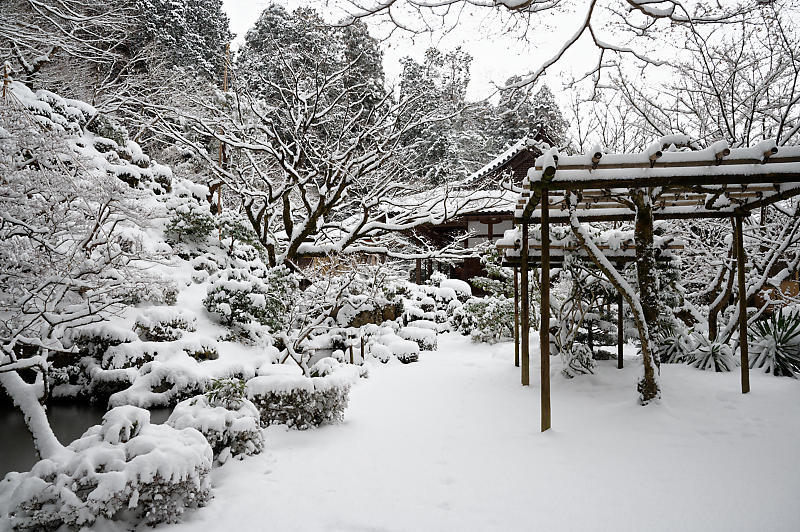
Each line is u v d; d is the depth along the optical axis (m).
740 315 6.36
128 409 3.98
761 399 5.86
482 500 3.67
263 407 5.54
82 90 16.02
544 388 5.27
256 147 11.95
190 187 14.21
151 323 8.38
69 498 3.11
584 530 3.18
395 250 18.50
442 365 9.84
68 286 4.07
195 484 3.55
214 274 10.50
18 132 3.89
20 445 5.48
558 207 7.12
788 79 9.48
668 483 3.86
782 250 8.31
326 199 12.05
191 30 23.72
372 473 4.24
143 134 19.27
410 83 17.78
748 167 4.92
